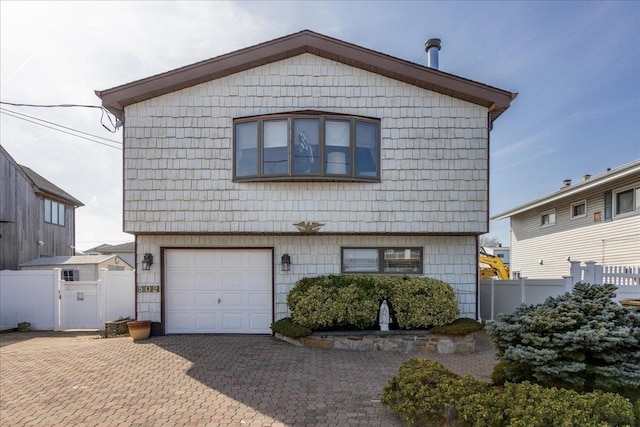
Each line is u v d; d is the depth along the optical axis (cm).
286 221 852
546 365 429
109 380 593
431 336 796
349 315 798
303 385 564
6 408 494
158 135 855
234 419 452
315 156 837
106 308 1080
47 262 1595
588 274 812
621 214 1300
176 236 917
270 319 919
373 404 493
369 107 866
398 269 915
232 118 862
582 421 338
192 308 922
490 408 373
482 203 853
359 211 853
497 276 1448
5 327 1090
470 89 848
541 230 1802
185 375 611
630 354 418
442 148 860
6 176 1520
